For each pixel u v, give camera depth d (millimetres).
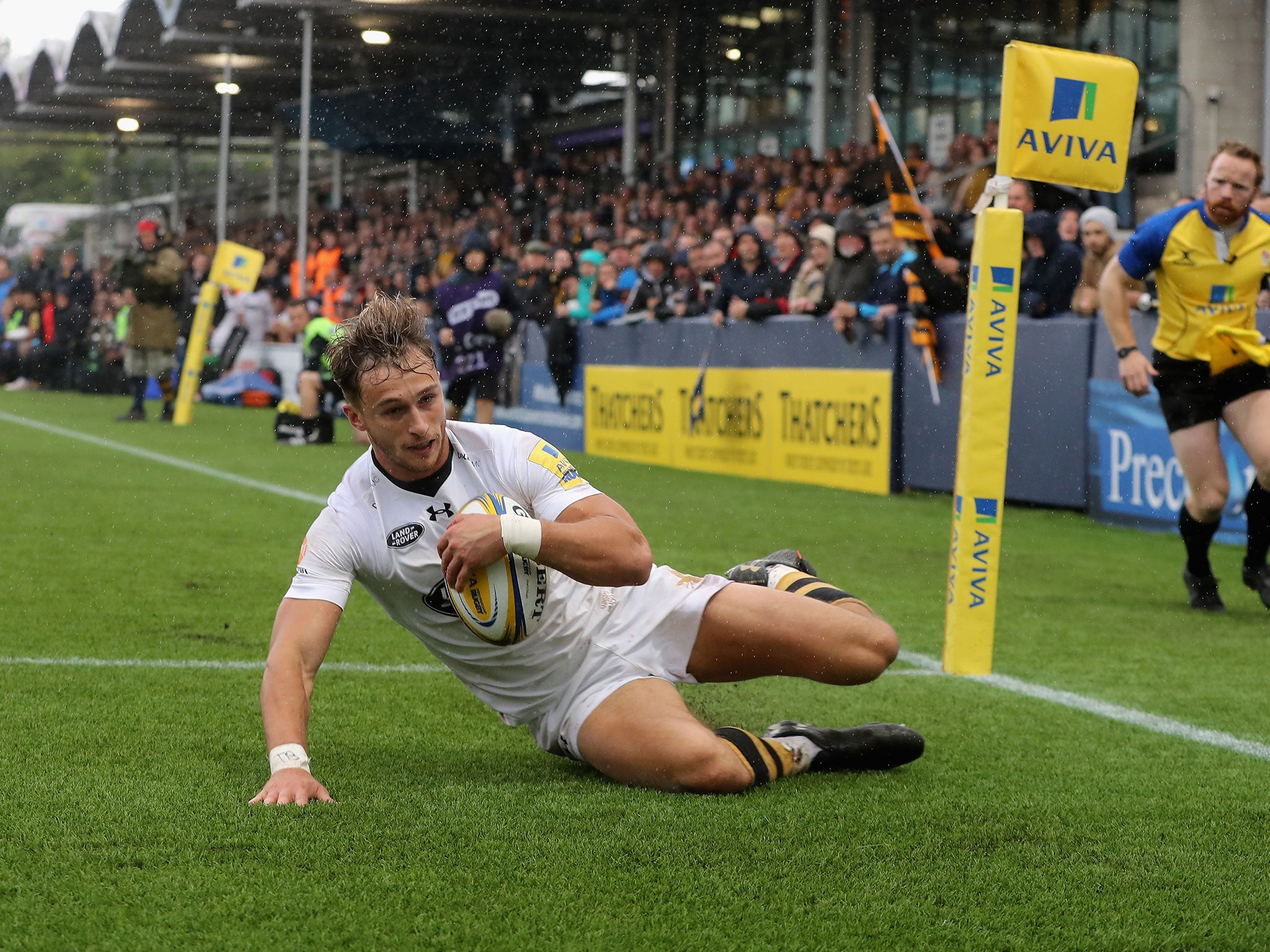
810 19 23797
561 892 3055
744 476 14281
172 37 29688
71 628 6250
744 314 13984
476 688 4035
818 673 4000
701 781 3779
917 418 12344
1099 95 5645
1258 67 16469
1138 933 2932
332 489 12484
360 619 6688
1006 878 3250
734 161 24797
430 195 32781
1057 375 11266
